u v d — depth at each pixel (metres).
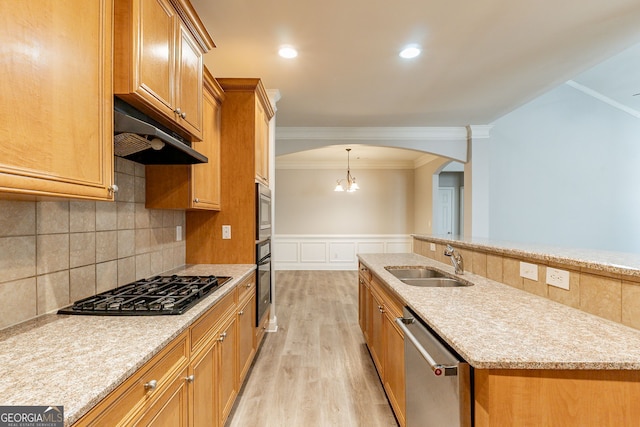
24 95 0.81
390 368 1.99
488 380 0.91
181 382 1.22
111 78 1.16
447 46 2.54
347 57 2.71
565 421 0.91
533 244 2.17
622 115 5.16
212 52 2.61
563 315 1.28
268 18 2.16
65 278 1.40
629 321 1.14
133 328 1.16
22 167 0.81
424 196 6.89
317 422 1.98
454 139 4.87
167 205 2.07
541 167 5.07
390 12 2.10
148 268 2.12
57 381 0.78
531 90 3.44
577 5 2.05
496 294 1.62
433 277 2.53
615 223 5.14
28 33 0.83
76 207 1.48
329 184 7.50
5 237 1.13
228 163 2.73
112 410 0.81
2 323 1.13
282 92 3.47
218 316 1.71
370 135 4.84
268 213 3.28
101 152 1.10
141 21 1.25
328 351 3.01
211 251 2.73
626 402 0.91
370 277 2.81
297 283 6.07
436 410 1.18
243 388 2.37
